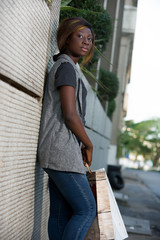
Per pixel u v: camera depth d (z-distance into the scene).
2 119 1.35
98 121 5.68
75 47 1.94
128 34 18.27
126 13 17.70
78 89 1.85
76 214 1.81
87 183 1.82
